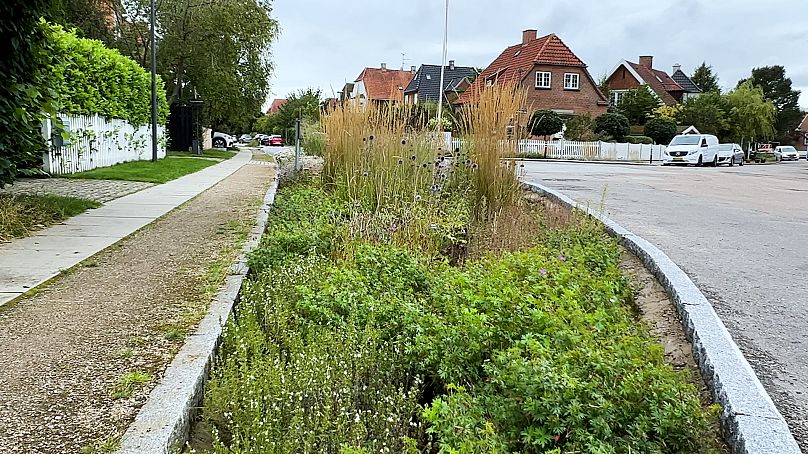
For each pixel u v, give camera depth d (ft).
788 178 61.52
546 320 9.22
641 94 139.74
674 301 12.28
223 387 8.04
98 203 26.45
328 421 7.45
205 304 11.50
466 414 7.41
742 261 17.49
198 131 92.32
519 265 12.74
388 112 25.93
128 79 55.47
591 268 14.71
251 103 93.81
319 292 11.60
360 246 14.75
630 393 7.29
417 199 20.29
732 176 62.64
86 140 44.98
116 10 85.76
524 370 7.44
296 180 38.14
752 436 6.82
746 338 11.13
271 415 7.39
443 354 9.04
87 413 7.23
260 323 11.02
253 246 16.93
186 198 29.81
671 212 28.40
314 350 9.27
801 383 9.25
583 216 20.16
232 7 86.33
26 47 22.30
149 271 14.12
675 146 92.94
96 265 14.71
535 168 68.23
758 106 145.48
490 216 20.71
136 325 10.28
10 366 8.52
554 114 108.68
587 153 105.19
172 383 8.02
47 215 21.57
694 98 149.07
